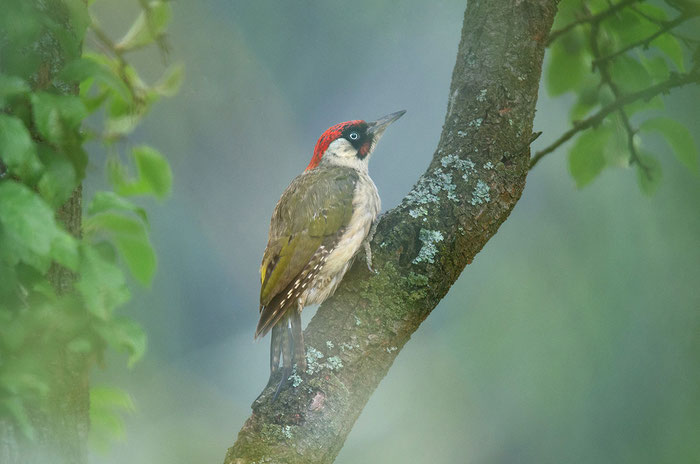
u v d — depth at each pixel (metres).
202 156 18.09
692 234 13.45
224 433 15.71
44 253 4.04
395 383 15.34
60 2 5.35
